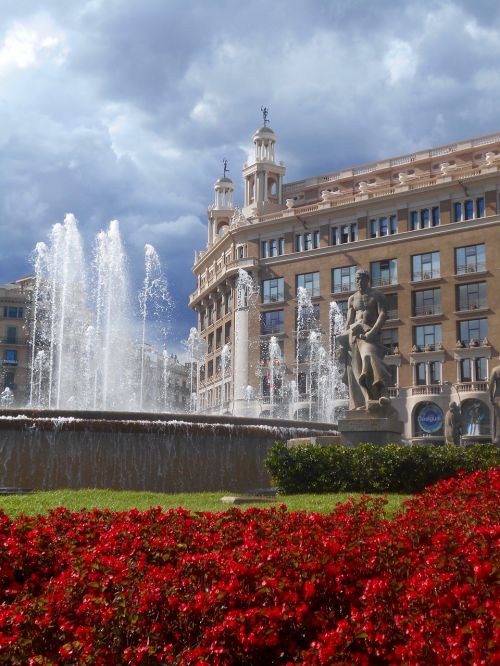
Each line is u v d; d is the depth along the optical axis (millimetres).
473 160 74312
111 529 8125
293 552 6449
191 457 20688
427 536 7922
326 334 73812
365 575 6480
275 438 22438
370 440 19062
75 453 19500
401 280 70125
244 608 5777
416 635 5141
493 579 5898
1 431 19016
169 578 6016
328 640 5219
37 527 8297
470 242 67000
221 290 85562
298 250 78000
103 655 5391
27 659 5430
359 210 73875
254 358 77875
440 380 66875
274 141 88125
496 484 12602
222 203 101438
